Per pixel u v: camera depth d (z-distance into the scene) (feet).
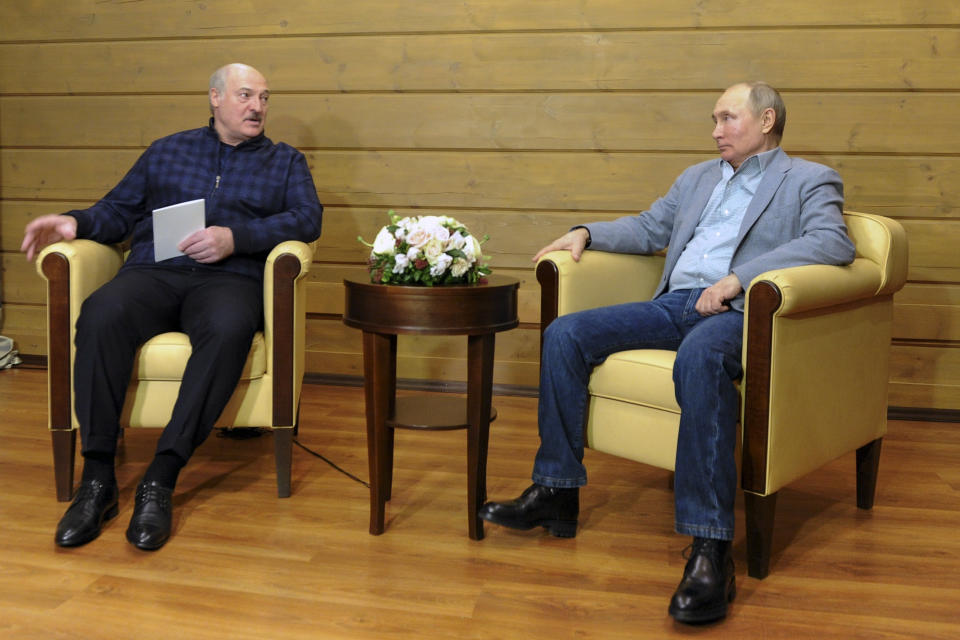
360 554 6.18
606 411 6.48
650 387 6.13
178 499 7.15
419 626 5.17
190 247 7.31
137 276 7.34
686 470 5.65
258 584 5.67
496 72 10.35
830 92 9.75
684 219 7.45
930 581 5.93
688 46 9.91
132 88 11.14
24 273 11.78
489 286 6.25
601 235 7.42
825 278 5.98
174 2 10.89
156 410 6.91
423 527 6.72
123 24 11.04
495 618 5.29
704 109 9.98
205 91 11.00
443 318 6.11
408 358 11.08
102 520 6.57
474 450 6.38
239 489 7.42
